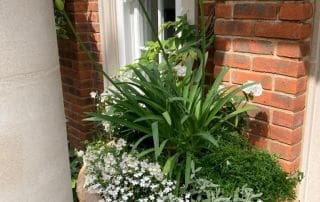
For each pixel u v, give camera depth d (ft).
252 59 5.90
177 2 8.34
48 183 3.19
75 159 7.99
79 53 10.55
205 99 5.86
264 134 6.02
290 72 5.42
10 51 2.69
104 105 7.40
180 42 7.39
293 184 5.74
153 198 5.16
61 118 3.39
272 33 5.50
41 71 2.97
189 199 5.38
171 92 5.68
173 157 5.38
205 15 7.06
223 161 5.45
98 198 5.60
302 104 5.66
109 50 10.15
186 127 5.57
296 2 5.12
